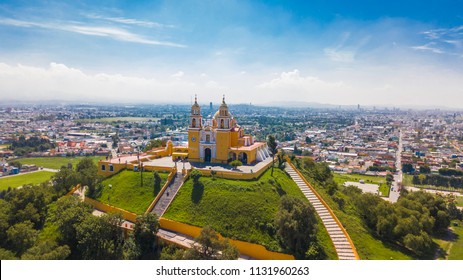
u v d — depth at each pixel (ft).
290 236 243.81
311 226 248.93
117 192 327.88
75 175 351.87
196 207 287.28
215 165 375.66
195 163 386.32
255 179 321.52
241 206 278.87
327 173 429.79
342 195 373.81
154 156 421.59
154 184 324.39
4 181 648.79
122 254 243.40
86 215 264.93
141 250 253.65
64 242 260.83
